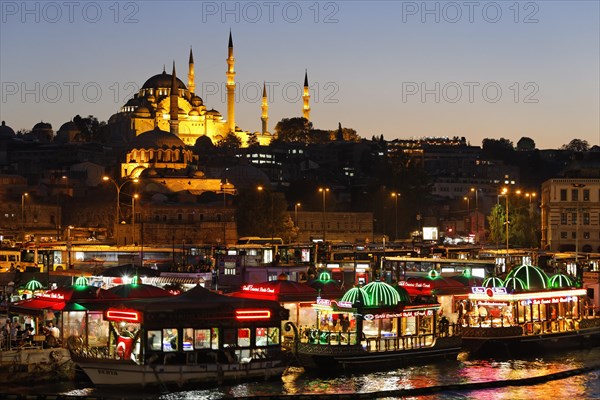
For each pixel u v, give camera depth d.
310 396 74.06
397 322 88.44
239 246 147.62
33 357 80.94
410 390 77.38
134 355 76.88
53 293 88.69
